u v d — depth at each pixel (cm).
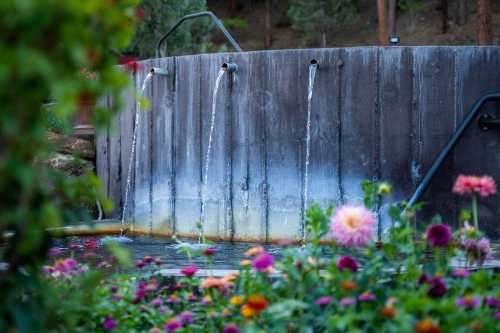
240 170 621
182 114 660
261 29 2575
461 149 592
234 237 623
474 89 593
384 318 211
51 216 154
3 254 185
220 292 261
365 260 248
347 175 594
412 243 252
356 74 593
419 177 591
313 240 251
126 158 742
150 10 1242
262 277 249
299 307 231
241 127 620
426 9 2280
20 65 136
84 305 219
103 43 157
